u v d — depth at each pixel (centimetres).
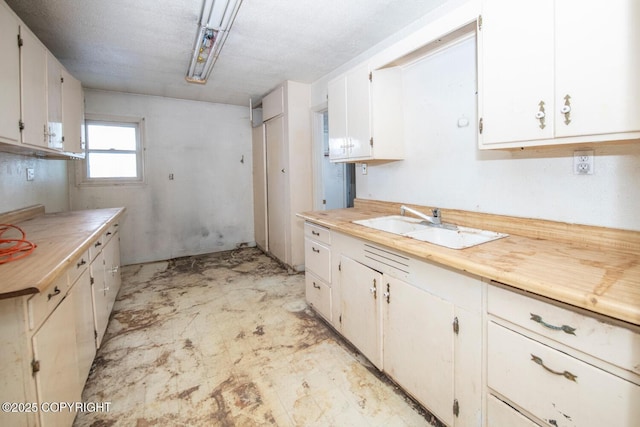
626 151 121
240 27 226
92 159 382
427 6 199
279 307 270
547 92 113
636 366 76
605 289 83
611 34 96
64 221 224
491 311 109
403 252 149
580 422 87
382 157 219
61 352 122
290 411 150
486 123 135
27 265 115
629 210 121
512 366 103
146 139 405
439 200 203
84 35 234
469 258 115
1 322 94
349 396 160
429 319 136
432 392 136
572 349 88
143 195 408
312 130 364
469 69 179
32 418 99
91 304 179
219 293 303
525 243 140
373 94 213
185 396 161
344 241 199
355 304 189
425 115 209
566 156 139
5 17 156
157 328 233
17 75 166
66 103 245
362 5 198
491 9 130
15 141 164
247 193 487
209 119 448
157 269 382
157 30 228
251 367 185
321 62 295
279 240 402
